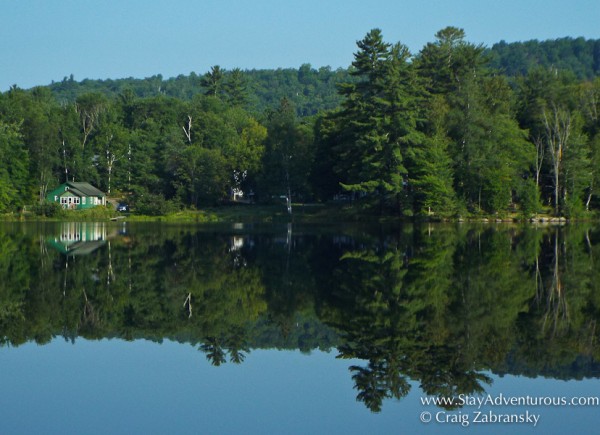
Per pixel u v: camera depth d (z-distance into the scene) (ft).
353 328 75.25
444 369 61.11
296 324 77.87
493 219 249.75
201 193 317.22
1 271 118.32
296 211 300.40
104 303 90.58
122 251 150.41
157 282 106.42
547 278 105.91
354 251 146.51
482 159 246.47
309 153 304.50
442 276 108.27
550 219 247.70
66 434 48.14
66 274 115.03
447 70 285.23
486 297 90.74
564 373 59.57
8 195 298.56
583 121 276.41
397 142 245.65
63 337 73.51
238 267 122.11
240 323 78.89
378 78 253.03
